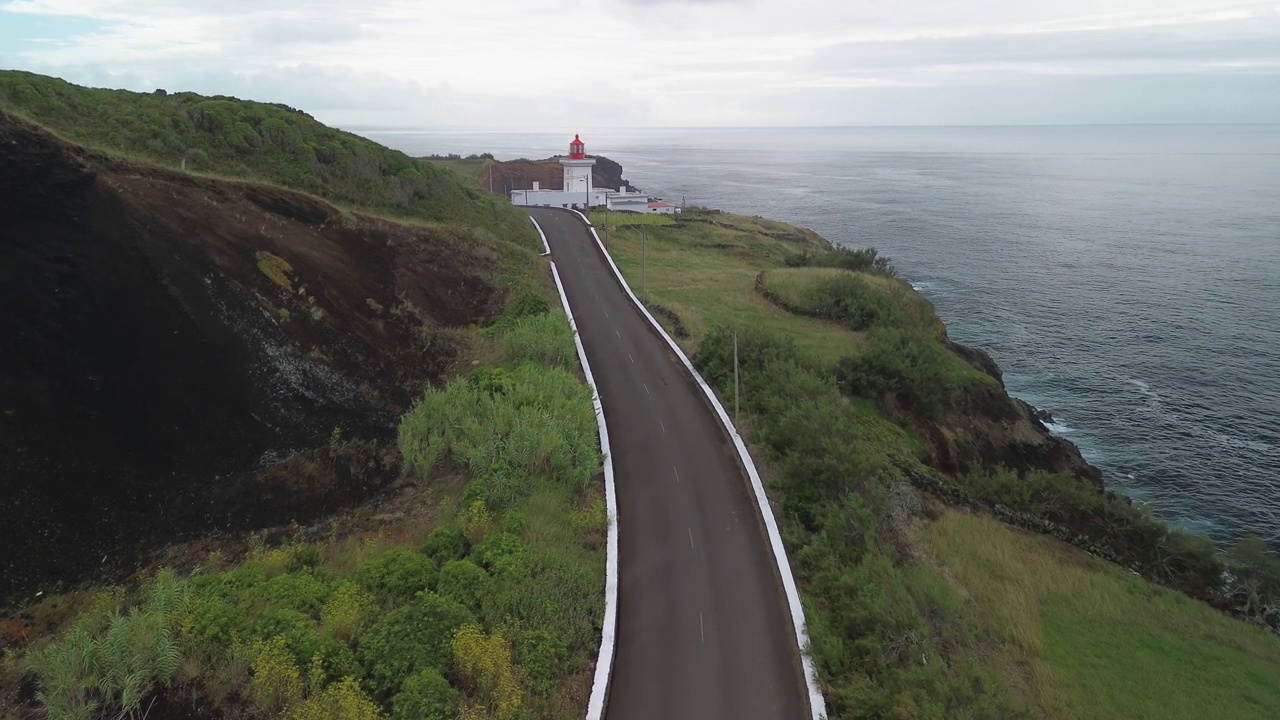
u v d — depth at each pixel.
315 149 35.75
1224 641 18.25
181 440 16.41
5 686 11.09
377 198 36.25
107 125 30.06
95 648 11.14
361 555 15.49
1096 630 17.88
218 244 20.70
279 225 24.20
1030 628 17.30
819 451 21.19
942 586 17.66
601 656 14.04
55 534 13.75
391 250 28.83
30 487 13.95
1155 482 35.03
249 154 33.03
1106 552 22.22
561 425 21.25
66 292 16.41
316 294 22.45
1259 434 39.28
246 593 13.17
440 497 18.30
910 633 15.06
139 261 18.03
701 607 16.17
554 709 12.49
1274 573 22.34
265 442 17.62
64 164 18.05
